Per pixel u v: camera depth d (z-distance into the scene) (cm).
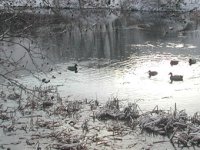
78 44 3659
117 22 5216
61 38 3978
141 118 1530
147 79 2292
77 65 2741
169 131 1453
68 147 1314
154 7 6231
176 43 3628
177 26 4812
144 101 1842
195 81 2220
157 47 3434
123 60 2900
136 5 6300
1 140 1388
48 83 2200
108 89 2078
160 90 2036
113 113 1622
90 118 1611
